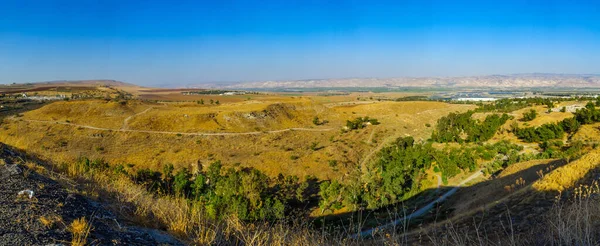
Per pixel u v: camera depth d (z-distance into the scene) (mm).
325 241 6520
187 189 36656
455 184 36125
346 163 58844
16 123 81438
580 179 13555
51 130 76312
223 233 6426
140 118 86250
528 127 60750
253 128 87188
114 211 6676
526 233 8266
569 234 5082
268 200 26844
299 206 39281
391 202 31922
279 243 5996
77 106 94812
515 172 26578
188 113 91312
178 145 69750
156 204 7531
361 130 86750
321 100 197500
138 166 56688
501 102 115312
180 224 6336
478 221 13477
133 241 5176
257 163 57094
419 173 38562
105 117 88938
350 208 31859
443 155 41938
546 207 11883
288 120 99250
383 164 47906
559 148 46062
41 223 5020
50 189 6828
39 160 10805
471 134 58312
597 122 53562
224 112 92938
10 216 5051
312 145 70500
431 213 22578
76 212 5867
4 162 8156
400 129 87375
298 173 53781
